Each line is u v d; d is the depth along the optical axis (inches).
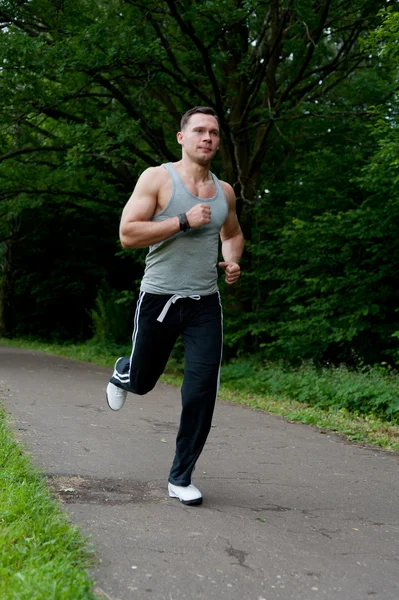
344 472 188.9
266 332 581.3
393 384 343.3
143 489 152.1
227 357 612.1
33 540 105.3
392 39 335.9
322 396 357.7
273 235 619.8
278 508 145.7
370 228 440.1
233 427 261.4
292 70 597.3
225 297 615.5
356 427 280.7
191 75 569.9
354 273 467.8
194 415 142.5
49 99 544.4
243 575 105.8
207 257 143.5
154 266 143.3
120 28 498.6
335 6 555.2
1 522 113.4
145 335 144.1
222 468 183.2
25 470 149.6
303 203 537.0
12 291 1167.6
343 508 149.6
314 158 539.5
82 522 123.9
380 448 238.1
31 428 220.7
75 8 527.8
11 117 567.8
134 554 110.4
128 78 551.8
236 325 594.9
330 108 582.9
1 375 429.4
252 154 636.7
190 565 107.9
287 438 242.1
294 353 498.9
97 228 1141.1
